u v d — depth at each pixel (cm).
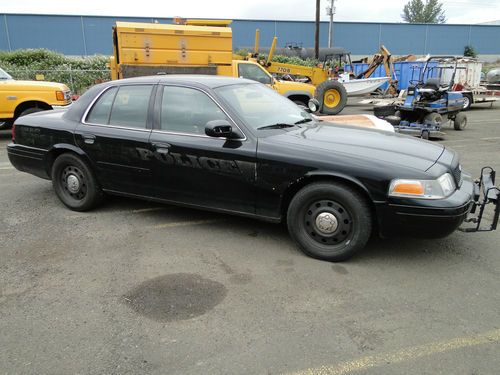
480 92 1842
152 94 466
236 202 425
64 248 429
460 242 438
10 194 603
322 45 4741
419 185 357
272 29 4531
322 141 408
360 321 308
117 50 1158
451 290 349
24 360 270
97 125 491
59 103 1028
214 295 343
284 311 321
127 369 262
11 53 2158
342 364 265
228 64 1189
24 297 342
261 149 401
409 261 398
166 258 407
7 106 991
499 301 333
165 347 282
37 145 533
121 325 306
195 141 430
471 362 267
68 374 258
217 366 264
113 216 514
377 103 1705
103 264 396
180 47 1130
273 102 490
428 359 270
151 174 462
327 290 349
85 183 510
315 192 384
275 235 457
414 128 1062
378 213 368
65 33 3853
